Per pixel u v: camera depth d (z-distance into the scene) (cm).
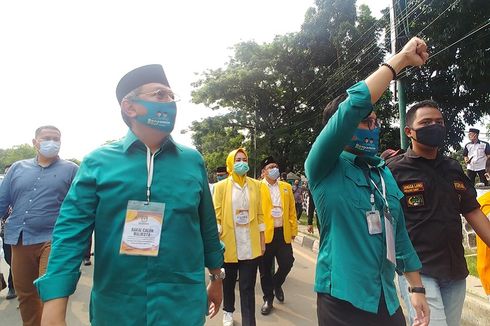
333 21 2066
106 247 165
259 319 457
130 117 180
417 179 265
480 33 1095
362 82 179
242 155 432
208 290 211
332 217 192
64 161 393
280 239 502
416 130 267
